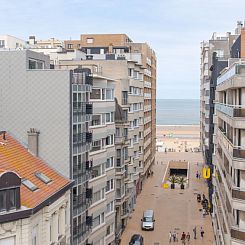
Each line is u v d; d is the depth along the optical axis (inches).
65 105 1471.5
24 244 1072.2
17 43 3789.4
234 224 1338.6
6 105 1503.4
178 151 5777.6
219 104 1913.1
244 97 1332.4
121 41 4242.1
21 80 1492.4
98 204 1829.5
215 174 2215.8
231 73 1412.4
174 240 2228.1
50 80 1476.4
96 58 3051.2
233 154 1321.4
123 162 2299.5
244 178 1325.0
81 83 1566.2
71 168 1485.0
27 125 1496.1
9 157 1309.1
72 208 1480.1
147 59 3769.7
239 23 3459.6
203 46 4202.8
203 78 4168.3
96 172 1833.2
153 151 4468.5
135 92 3061.0
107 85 1971.0
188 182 3693.4
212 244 2181.3
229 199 1400.1
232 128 1418.6
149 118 3944.4
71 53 2962.6
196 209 2834.6
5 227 1035.9
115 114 2239.2
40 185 1266.0
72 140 1487.5
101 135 1855.3
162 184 3575.3
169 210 2807.6
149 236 2303.2
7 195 1043.9
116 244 2150.6
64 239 1365.7
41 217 1187.9
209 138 3029.0
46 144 1485.0
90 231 1683.1
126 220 2485.2
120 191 2261.3
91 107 1654.8
